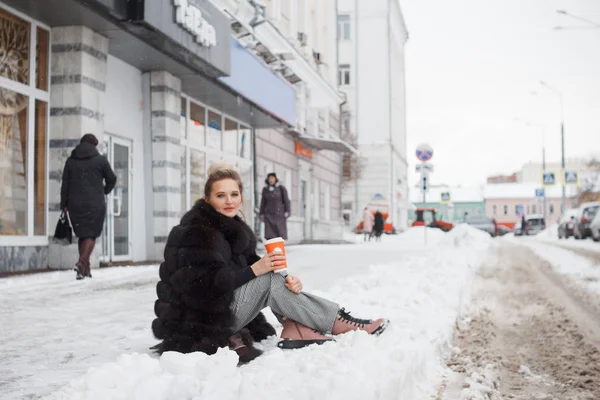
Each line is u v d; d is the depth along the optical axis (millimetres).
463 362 4457
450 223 53625
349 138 48312
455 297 7406
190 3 11484
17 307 6234
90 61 10438
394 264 11297
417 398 3447
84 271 8781
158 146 13039
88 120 10391
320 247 21859
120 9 9773
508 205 111000
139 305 6414
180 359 3125
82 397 2846
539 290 9023
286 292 3994
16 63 9617
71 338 4723
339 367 3182
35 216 10000
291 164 25328
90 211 8773
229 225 3869
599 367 4391
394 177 57125
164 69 12984
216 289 3611
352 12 54469
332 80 32969
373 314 5656
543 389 3848
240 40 16547
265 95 17172
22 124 9766
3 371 3723
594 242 29422
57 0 9109
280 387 2883
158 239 13008
